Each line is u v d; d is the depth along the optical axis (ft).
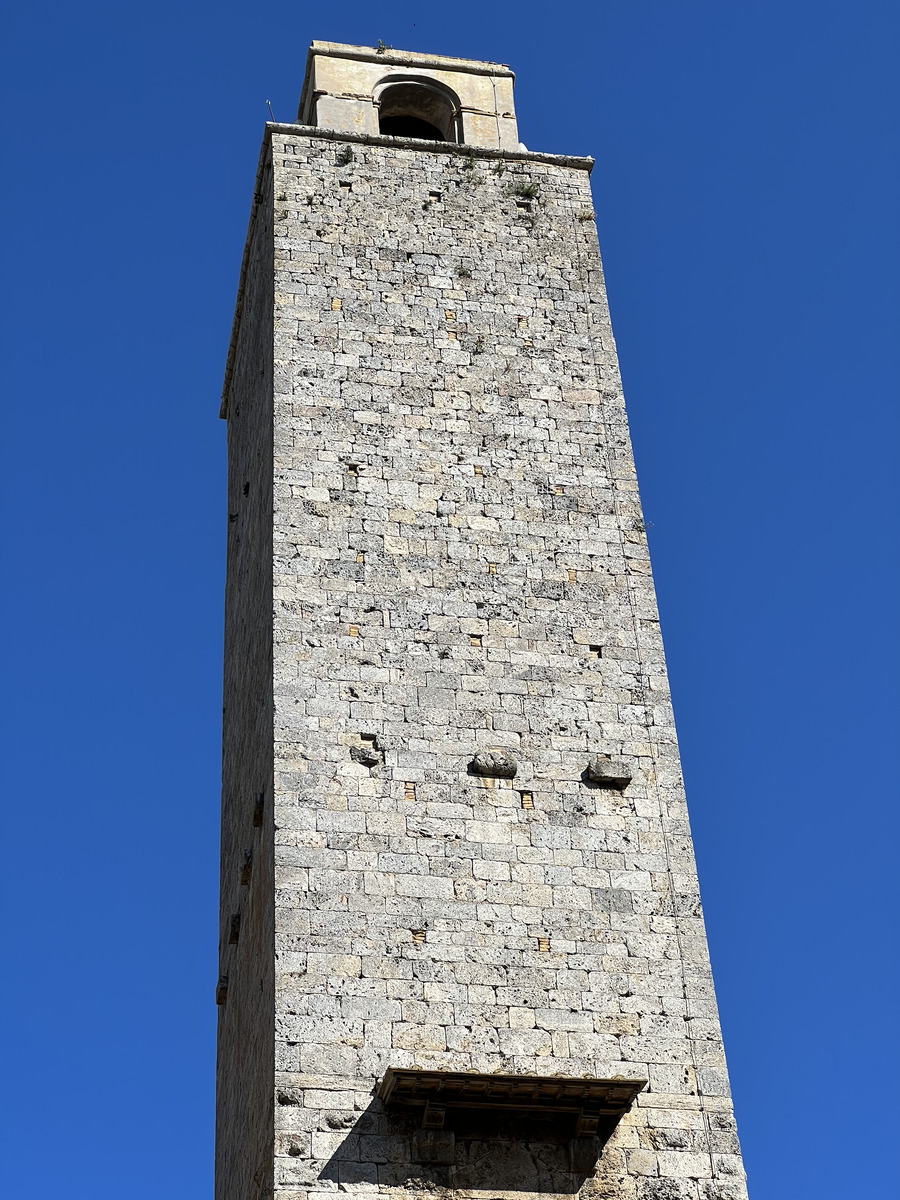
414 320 115.96
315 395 110.93
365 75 133.39
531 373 115.14
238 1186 101.40
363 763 97.19
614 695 102.83
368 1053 88.38
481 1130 87.35
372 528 106.11
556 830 97.09
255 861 102.32
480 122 133.08
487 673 102.01
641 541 109.29
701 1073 90.94
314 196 120.67
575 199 125.29
